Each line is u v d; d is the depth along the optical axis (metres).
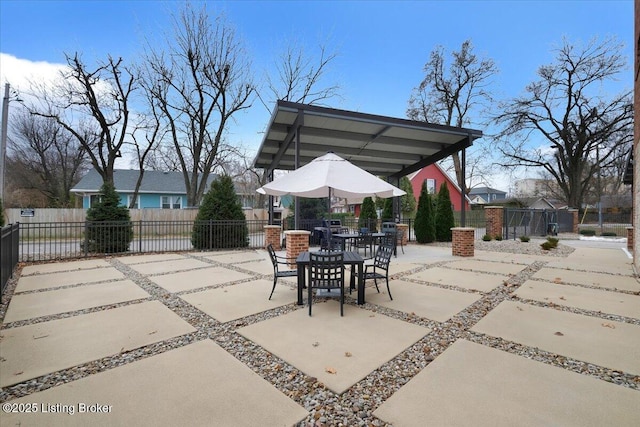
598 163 23.02
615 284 5.64
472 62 21.45
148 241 13.89
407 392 2.35
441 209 14.55
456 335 3.40
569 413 2.08
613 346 3.09
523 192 37.84
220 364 2.79
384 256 5.14
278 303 4.59
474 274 6.59
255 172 27.83
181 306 4.46
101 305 4.51
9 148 23.52
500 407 2.15
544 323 3.73
